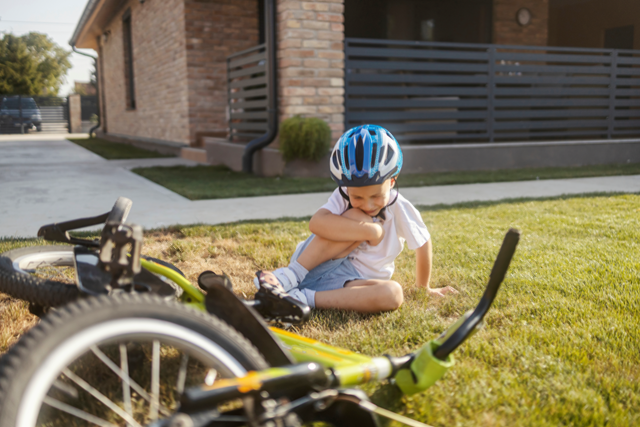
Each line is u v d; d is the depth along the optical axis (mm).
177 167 8219
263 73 8094
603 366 1702
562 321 2074
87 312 958
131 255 1194
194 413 959
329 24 6680
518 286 2494
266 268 2906
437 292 2420
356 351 1842
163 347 1802
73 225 1771
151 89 12852
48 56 46344
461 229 3756
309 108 6754
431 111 7590
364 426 1182
